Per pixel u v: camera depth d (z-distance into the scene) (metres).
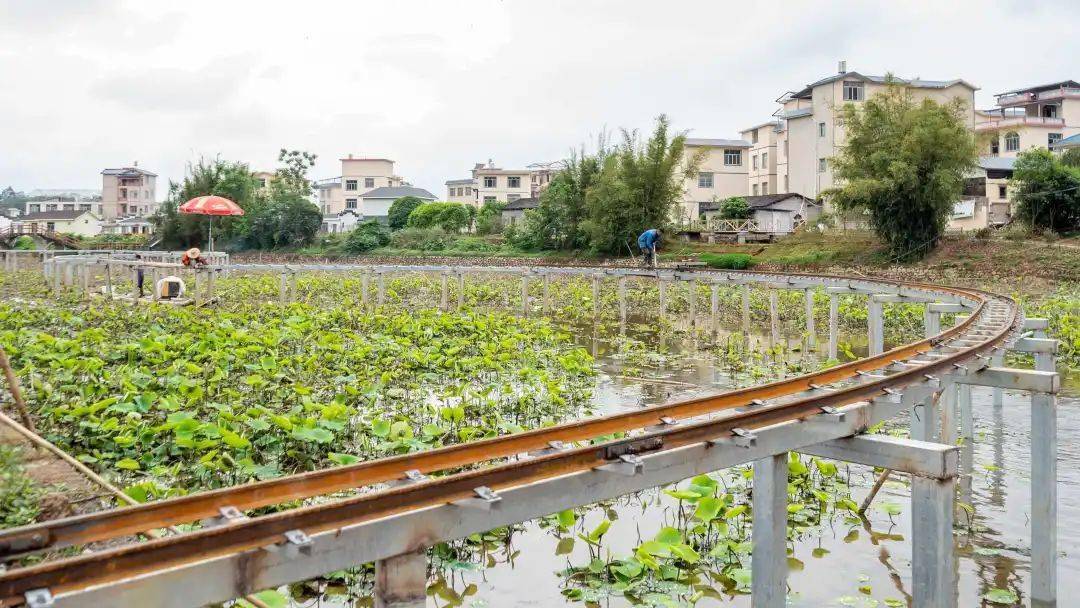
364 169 88.12
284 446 9.38
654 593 6.75
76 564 3.37
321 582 6.61
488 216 61.84
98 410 9.41
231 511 4.27
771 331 23.16
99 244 61.44
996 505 9.43
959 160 37.41
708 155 56.12
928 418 8.86
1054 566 7.36
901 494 9.46
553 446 5.56
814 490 9.12
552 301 31.17
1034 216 39.12
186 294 26.45
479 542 7.62
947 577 5.68
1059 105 58.69
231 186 59.59
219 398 11.41
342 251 55.94
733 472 9.78
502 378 14.80
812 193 51.16
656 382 15.70
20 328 17.67
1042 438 7.59
